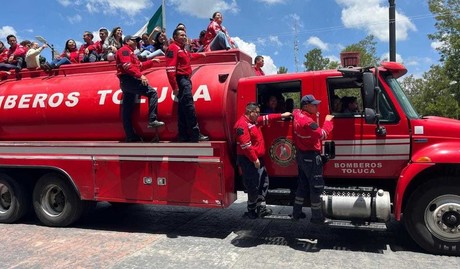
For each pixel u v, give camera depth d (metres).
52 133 7.35
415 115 5.88
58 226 7.21
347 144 5.83
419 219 5.55
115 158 6.68
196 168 6.20
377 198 5.56
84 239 6.46
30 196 7.59
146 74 6.97
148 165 6.48
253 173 5.95
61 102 7.18
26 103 7.44
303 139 5.57
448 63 30.20
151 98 6.45
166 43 8.70
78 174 6.93
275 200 6.18
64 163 7.03
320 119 5.96
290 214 6.16
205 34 8.80
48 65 7.79
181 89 6.26
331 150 5.86
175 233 6.76
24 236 6.66
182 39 6.31
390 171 5.71
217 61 6.86
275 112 6.37
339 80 5.91
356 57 6.24
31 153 7.25
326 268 5.07
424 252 5.65
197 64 6.95
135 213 8.29
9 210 7.48
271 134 6.14
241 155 5.98
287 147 6.05
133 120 6.71
